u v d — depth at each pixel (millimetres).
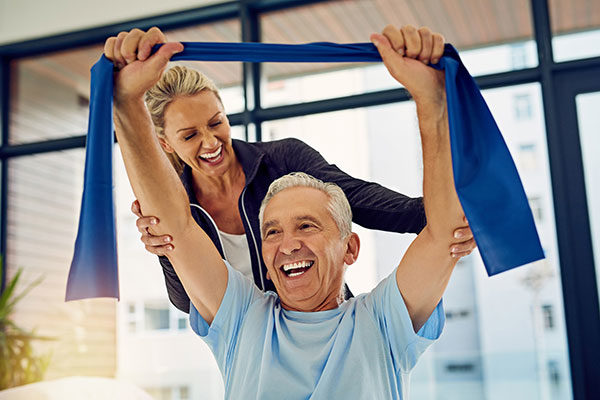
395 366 1557
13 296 4406
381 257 3395
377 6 3998
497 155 1429
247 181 2109
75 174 4430
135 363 3938
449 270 1523
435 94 1460
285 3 4098
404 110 3738
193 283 1601
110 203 1455
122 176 4016
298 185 1681
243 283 1661
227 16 4207
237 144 2195
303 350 1520
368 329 1539
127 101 1479
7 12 4547
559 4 3668
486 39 3738
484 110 1454
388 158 3721
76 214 4387
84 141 4391
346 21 4059
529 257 1377
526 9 3713
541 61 3582
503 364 3359
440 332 1590
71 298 1435
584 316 3414
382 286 1590
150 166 1503
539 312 3377
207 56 1571
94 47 4531
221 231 2172
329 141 3861
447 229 1478
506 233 1382
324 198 1657
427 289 1533
